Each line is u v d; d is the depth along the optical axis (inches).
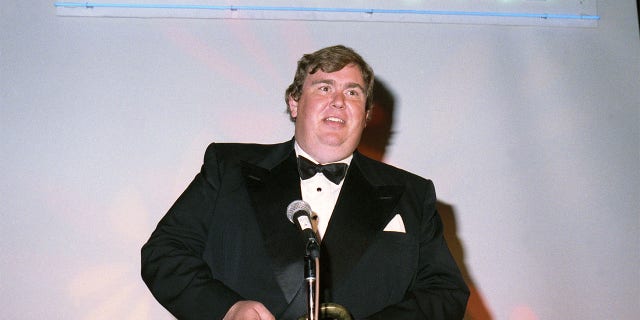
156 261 82.7
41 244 132.7
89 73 138.1
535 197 144.7
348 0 144.5
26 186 134.0
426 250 91.0
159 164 137.3
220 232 86.4
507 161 144.9
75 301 132.2
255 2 142.6
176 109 139.1
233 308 76.3
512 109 146.6
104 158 136.3
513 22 148.2
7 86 135.9
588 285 143.6
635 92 150.6
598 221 145.7
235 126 139.7
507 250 142.6
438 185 142.3
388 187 91.0
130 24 140.2
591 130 148.1
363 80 95.4
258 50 142.1
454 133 144.3
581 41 150.5
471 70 146.5
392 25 145.6
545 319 141.7
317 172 93.4
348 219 88.4
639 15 151.4
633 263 145.3
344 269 85.4
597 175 146.9
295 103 101.3
